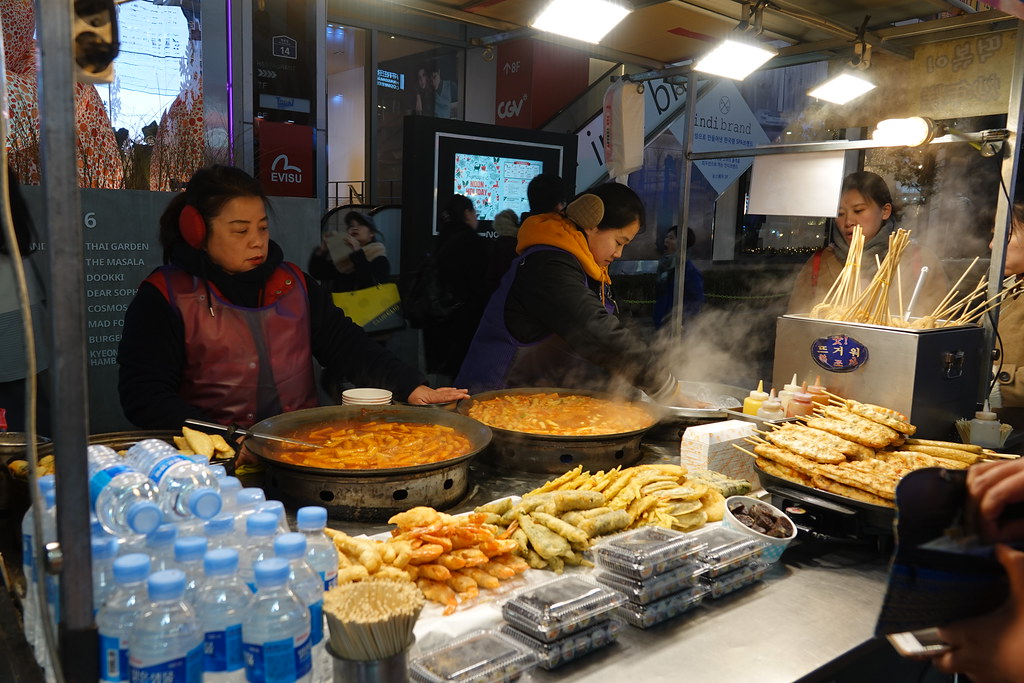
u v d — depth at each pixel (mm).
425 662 1237
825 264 4219
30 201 2875
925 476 871
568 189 4727
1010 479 862
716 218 9906
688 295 6418
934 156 5695
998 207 2611
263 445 2072
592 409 2652
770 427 2336
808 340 2713
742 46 3193
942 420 2562
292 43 4004
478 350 3311
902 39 4105
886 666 1830
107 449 1516
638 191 8648
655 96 7082
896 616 830
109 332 3359
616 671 1352
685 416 2574
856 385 2580
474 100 6816
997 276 2650
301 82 4086
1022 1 2240
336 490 1854
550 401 2725
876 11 3621
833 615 1593
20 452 1795
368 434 2207
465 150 4785
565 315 3000
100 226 3250
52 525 1223
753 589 1708
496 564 1627
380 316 4723
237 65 3777
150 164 3426
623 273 8695
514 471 2307
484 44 3816
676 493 1941
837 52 4129
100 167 3279
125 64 3326
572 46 3896
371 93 6066
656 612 1507
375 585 1140
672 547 1577
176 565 1130
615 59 4156
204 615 1048
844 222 4035
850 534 1886
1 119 880
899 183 5914
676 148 8836
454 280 4883
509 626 1392
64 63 878
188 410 2389
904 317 2740
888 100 4441
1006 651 818
